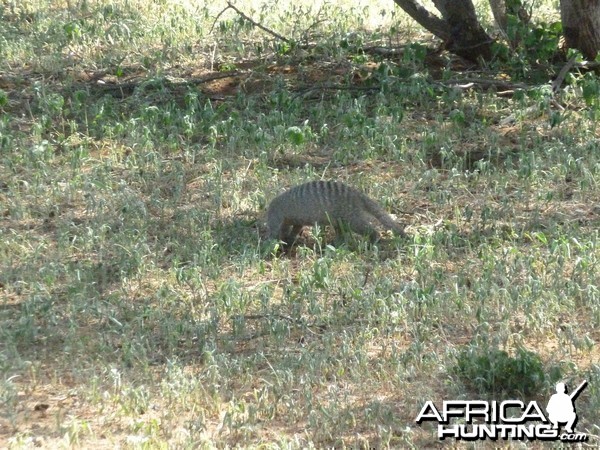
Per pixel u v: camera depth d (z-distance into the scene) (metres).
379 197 13.23
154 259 11.71
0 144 14.69
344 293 10.75
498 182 13.56
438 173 13.94
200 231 12.42
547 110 15.41
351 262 11.48
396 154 14.44
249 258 11.58
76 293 10.70
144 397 8.72
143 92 17.06
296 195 11.85
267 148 14.80
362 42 19.17
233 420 8.45
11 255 11.76
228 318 10.41
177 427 8.41
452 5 17.91
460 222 12.61
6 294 10.95
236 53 19.12
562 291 10.59
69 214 12.95
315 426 8.38
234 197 13.18
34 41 19.75
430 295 10.30
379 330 9.98
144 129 14.90
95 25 20.28
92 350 9.70
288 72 18.25
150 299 10.81
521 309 10.37
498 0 18.23
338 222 11.77
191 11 22.00
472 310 10.31
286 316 10.39
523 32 17.55
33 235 12.37
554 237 11.99
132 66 18.73
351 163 14.52
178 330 9.97
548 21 20.78
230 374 9.24
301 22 20.86
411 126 15.75
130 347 9.55
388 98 16.52
